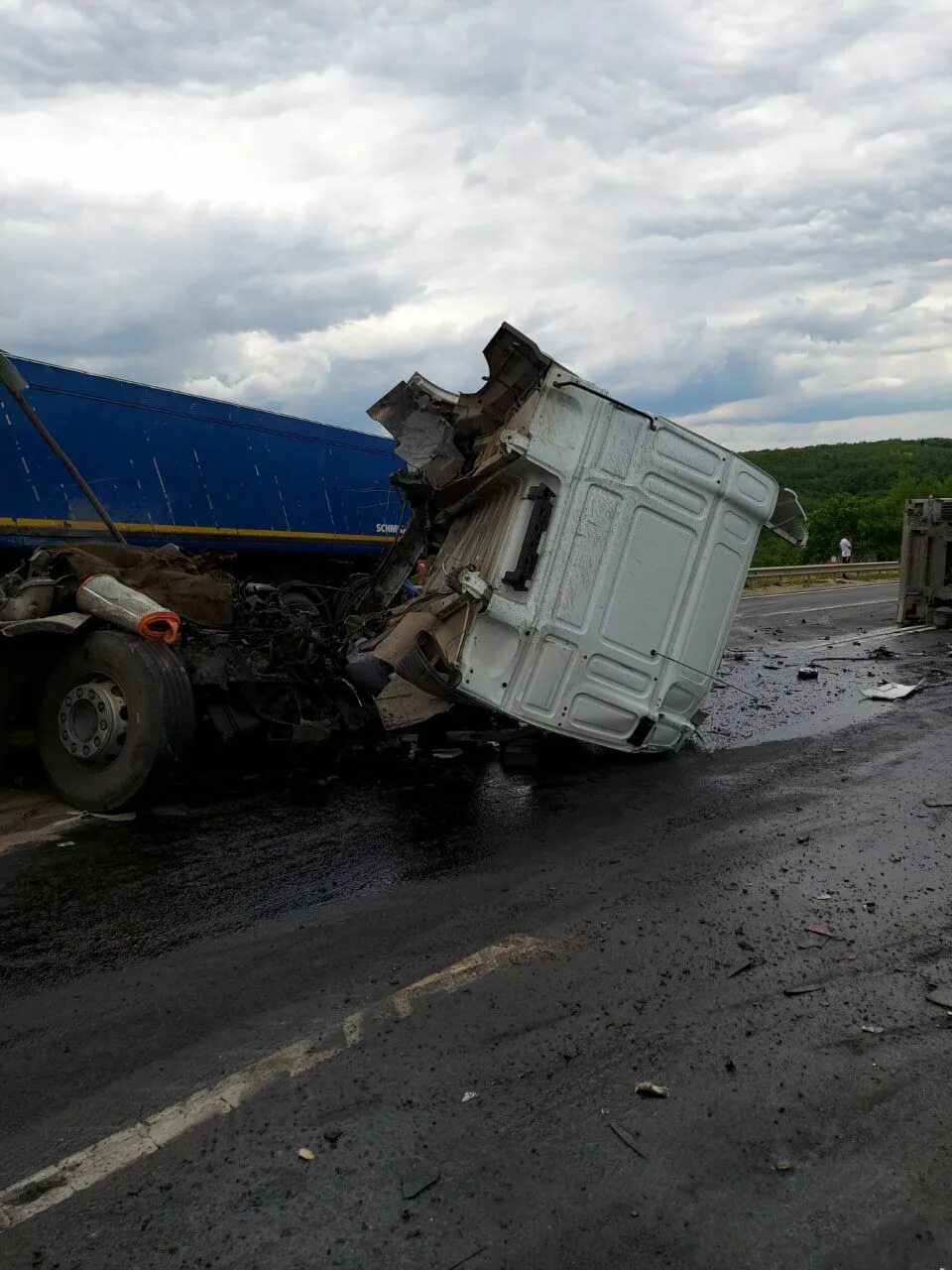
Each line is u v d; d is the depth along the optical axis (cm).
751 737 829
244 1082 303
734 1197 252
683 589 667
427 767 724
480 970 380
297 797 639
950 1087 300
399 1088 300
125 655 578
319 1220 244
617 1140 274
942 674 1167
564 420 609
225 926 423
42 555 648
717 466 667
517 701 614
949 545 1648
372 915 436
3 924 425
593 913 439
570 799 636
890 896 460
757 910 442
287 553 1288
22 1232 241
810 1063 314
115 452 1040
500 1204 249
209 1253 233
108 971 379
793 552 4659
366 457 1424
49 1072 309
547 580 609
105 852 521
